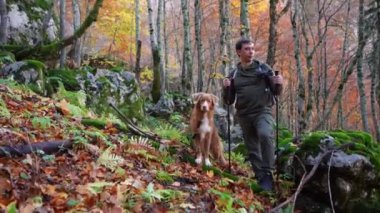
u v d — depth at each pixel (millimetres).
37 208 3734
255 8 22094
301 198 6246
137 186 4906
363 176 6152
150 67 25719
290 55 24156
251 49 6555
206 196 5477
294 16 12625
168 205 4836
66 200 4059
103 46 28250
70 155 5457
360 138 6973
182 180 6023
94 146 5844
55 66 12203
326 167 6070
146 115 11477
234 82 6684
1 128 5496
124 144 6559
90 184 4406
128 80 10812
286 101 28812
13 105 6879
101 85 10117
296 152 6551
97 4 11359
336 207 6055
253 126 6688
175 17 32594
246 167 7953
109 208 4133
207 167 6879
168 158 6781
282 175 6742
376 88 20547
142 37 29000
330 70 26969
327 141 6355
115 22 23969
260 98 6535
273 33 12109
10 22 12992
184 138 8375
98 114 9406
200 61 16953
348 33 23812
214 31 28469
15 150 4973
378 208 6125
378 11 14250
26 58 10945
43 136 5879
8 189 3988
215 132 7520
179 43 35156
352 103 30266
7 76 8781
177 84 27062
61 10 13516
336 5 25406
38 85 8875
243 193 6086
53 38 14453
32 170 4461
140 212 4398
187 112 13750
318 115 19156
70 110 7660
